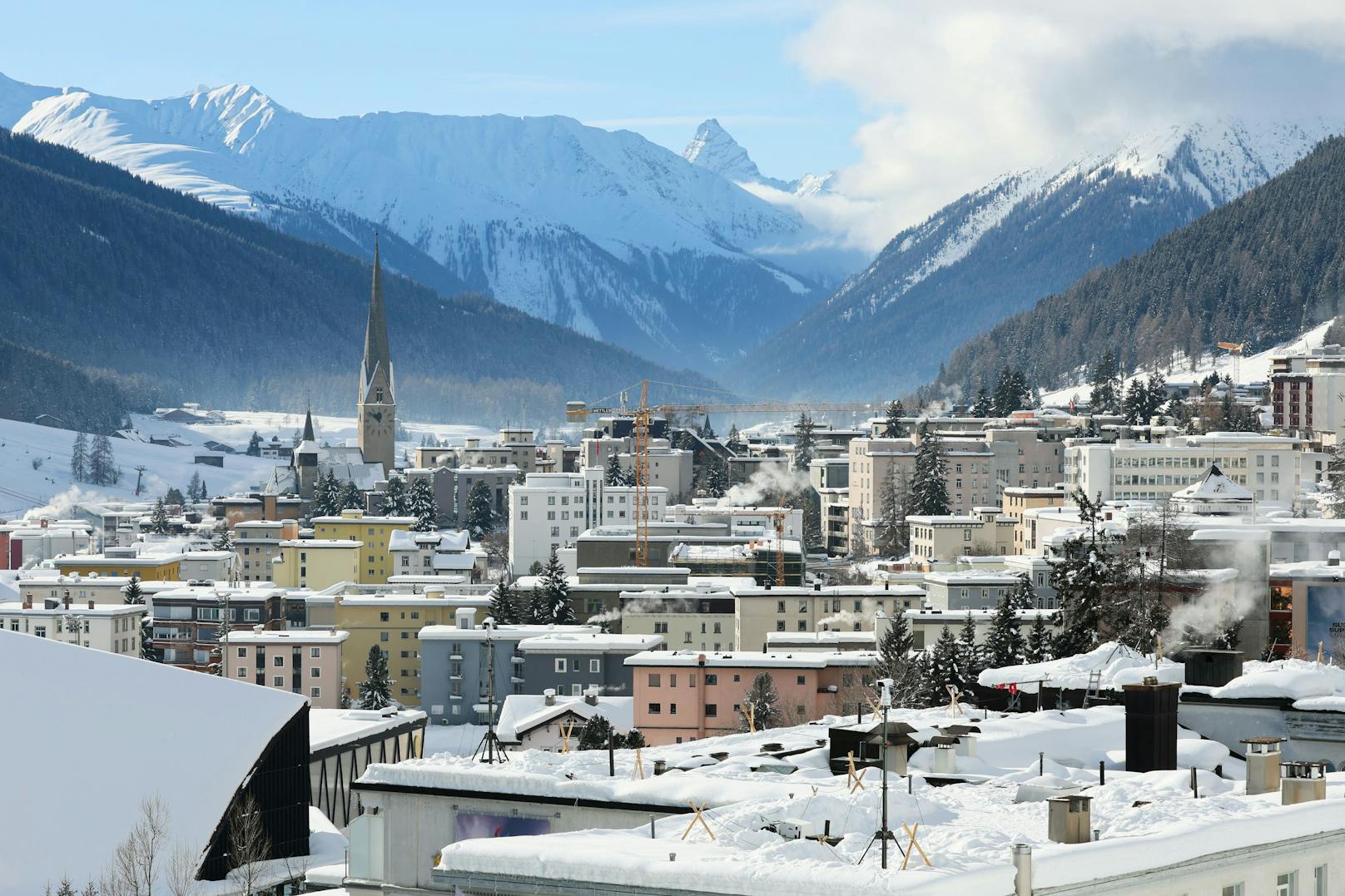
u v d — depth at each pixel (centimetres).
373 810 6512
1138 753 7212
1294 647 16788
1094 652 10000
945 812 5553
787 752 7781
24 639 16025
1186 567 16138
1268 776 6262
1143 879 4734
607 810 6191
